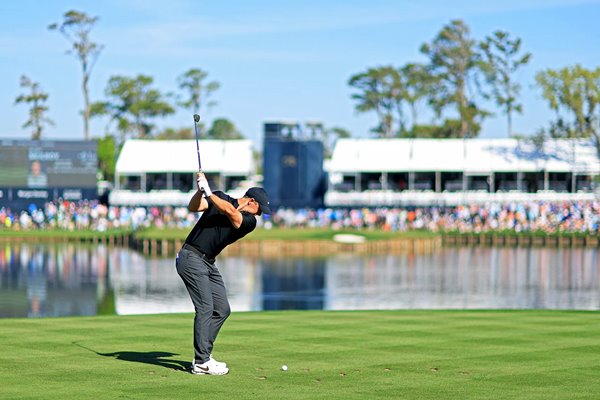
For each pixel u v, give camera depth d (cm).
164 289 3522
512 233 7225
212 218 1231
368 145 8794
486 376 1242
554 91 9356
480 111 11488
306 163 8356
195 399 1088
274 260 5353
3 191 8038
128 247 6372
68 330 1702
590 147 8488
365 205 8100
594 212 7406
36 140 8081
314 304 3039
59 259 5209
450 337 1622
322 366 1312
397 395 1120
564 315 2027
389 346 1509
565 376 1246
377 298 3278
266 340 1578
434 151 8631
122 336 1616
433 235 6869
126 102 12500
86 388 1147
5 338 1584
